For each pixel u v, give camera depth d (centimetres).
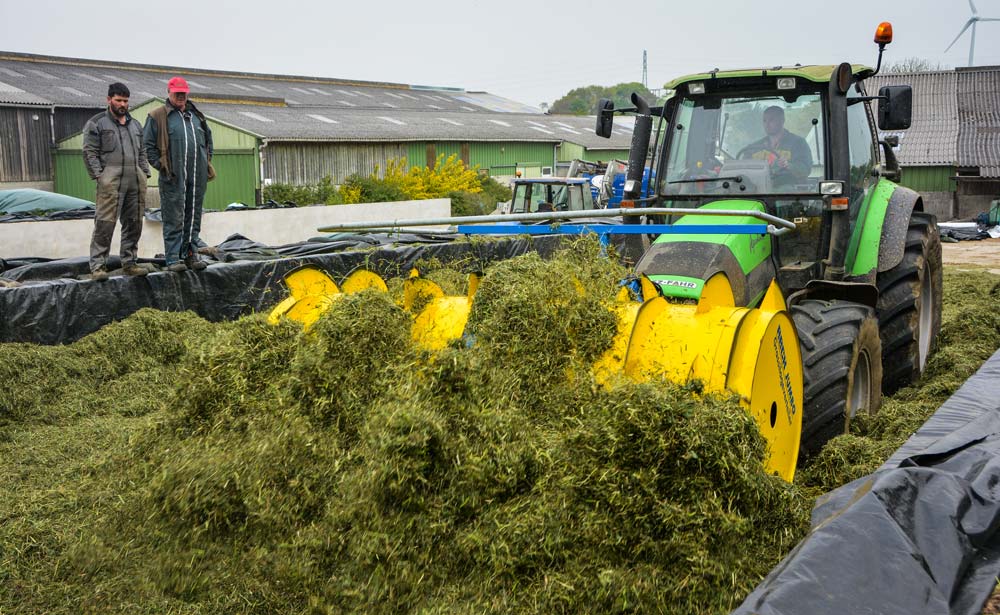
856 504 241
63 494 387
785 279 502
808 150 504
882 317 539
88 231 1047
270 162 2603
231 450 339
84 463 438
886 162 698
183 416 365
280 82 4509
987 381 426
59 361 584
